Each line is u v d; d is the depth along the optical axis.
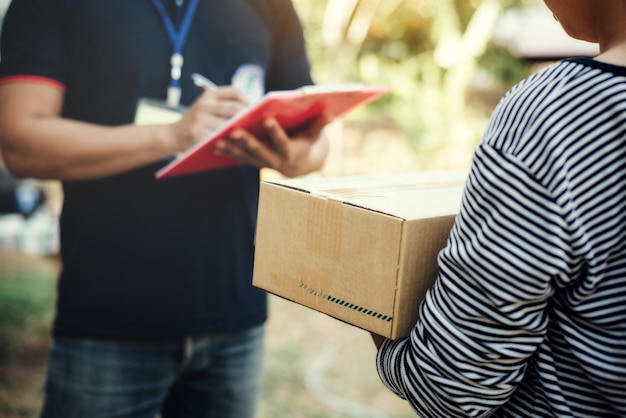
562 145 0.71
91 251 1.42
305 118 1.42
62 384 1.45
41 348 3.08
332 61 4.83
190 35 1.48
